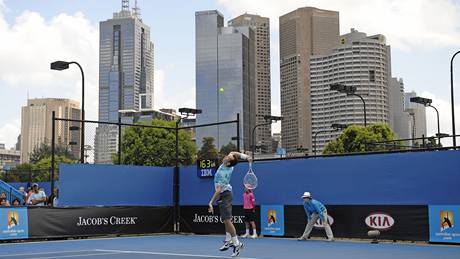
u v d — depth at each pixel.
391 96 108.38
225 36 180.00
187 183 22.64
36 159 101.75
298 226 18.98
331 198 18.38
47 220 19.22
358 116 105.56
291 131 180.25
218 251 14.30
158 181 22.75
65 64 24.44
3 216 18.17
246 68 181.12
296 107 179.75
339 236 18.06
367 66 107.06
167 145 63.03
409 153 16.86
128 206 21.38
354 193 17.89
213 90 180.12
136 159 62.44
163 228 22.30
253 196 19.33
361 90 105.88
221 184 12.19
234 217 20.70
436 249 14.46
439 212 16.12
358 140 58.94
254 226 19.17
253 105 186.00
